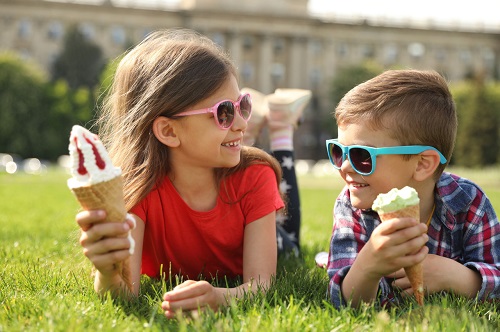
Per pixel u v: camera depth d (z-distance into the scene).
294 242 4.13
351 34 72.06
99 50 66.06
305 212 8.63
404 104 2.45
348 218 2.70
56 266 3.47
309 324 2.16
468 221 2.67
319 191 17.06
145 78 2.73
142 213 2.83
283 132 4.18
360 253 2.32
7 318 2.34
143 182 2.75
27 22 66.69
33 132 54.38
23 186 16.47
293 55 69.62
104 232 2.10
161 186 2.85
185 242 2.94
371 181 2.50
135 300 2.52
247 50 68.94
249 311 2.32
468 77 72.94
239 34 67.81
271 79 69.44
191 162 2.78
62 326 2.11
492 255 2.67
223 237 2.92
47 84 56.25
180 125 2.68
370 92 2.49
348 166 2.52
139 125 2.72
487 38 75.31
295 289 2.82
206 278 3.11
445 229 2.68
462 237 2.71
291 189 4.12
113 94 2.89
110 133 2.92
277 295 2.58
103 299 2.48
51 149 54.94
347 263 2.62
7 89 54.06
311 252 4.21
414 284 2.31
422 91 2.49
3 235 5.14
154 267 3.11
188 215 2.87
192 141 2.69
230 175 2.89
